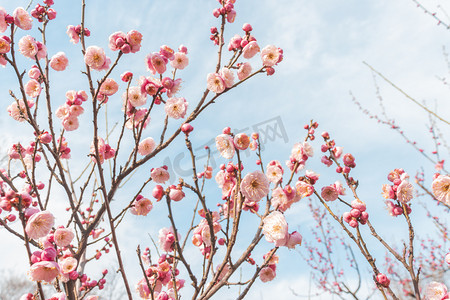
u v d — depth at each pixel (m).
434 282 2.46
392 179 2.78
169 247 2.51
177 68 2.98
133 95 2.82
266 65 2.78
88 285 3.29
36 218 2.20
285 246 2.27
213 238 2.26
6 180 2.95
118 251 2.28
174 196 2.27
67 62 3.21
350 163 3.05
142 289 2.59
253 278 2.32
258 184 2.29
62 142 3.54
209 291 2.31
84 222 3.80
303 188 2.43
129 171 2.79
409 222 2.56
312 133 3.14
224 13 3.17
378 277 2.36
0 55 2.73
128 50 2.66
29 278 2.12
